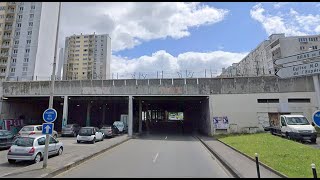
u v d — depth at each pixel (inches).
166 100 1467.8
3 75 2640.3
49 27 2871.6
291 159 480.7
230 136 1043.3
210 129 1157.7
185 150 695.1
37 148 512.4
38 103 1718.8
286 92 1144.2
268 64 2967.5
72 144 866.1
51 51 2888.8
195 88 1203.2
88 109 1614.2
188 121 2527.1
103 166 456.4
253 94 1161.4
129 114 1236.5
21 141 511.2
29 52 2635.3
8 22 2802.7
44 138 545.0
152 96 1252.5
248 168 409.1
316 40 2741.1
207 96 1197.7
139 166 452.1
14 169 446.0
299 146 661.3
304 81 1143.0
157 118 3164.4
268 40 3105.3
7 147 733.3
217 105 1170.0
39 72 2664.9
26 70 2598.4
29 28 2701.8
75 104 1798.7
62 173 398.3
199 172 401.1
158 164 472.7
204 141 904.9
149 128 1969.7
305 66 313.4
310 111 1117.1
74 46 4035.4
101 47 4013.3
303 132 780.0
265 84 1163.3
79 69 3954.2
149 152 652.1
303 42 2741.1
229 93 1175.6
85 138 900.6
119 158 554.3
